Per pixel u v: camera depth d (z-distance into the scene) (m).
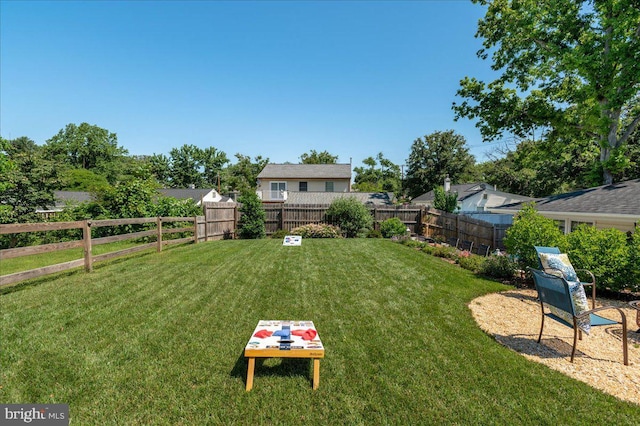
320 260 7.68
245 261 7.41
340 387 2.50
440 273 6.55
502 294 5.32
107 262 7.16
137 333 3.37
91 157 44.16
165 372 2.64
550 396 2.44
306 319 3.91
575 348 3.12
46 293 4.68
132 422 2.06
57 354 2.88
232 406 2.24
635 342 3.55
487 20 13.23
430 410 2.24
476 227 11.90
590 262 5.30
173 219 9.44
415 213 15.88
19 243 10.76
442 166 32.34
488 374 2.73
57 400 2.27
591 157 16.22
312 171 27.34
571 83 12.82
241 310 4.14
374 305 4.48
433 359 2.97
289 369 2.75
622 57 10.29
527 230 6.00
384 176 51.94
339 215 14.45
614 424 2.14
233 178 43.97
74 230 11.41
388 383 2.56
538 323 4.06
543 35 12.48
